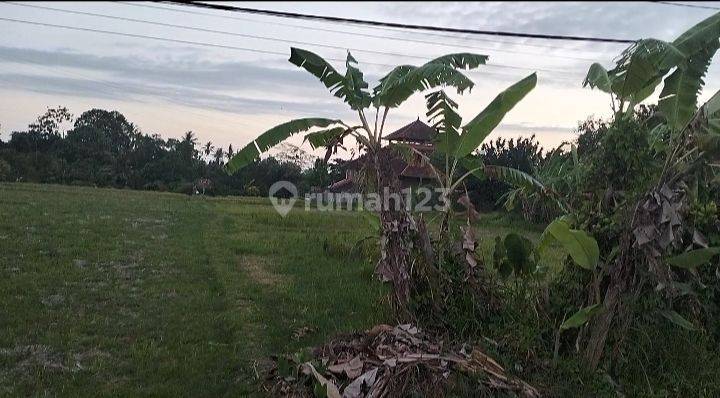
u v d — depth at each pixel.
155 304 8.02
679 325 5.95
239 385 5.36
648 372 5.77
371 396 4.55
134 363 5.82
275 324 7.23
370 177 6.84
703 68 5.52
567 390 5.19
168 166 42.41
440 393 4.75
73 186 35.09
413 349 5.36
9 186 28.62
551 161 8.08
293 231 16.67
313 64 6.77
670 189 5.34
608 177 5.75
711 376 5.70
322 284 9.52
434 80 6.27
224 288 9.09
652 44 5.32
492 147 23.89
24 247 11.12
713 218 6.29
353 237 14.58
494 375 5.08
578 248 5.41
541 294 6.44
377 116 6.80
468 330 6.40
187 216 19.81
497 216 17.75
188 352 6.20
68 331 6.63
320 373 4.97
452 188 7.02
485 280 6.78
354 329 6.84
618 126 5.66
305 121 6.78
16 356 5.79
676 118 5.59
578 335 5.90
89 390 5.15
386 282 6.68
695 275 6.04
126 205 22.20
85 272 9.69
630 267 5.48
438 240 6.92
